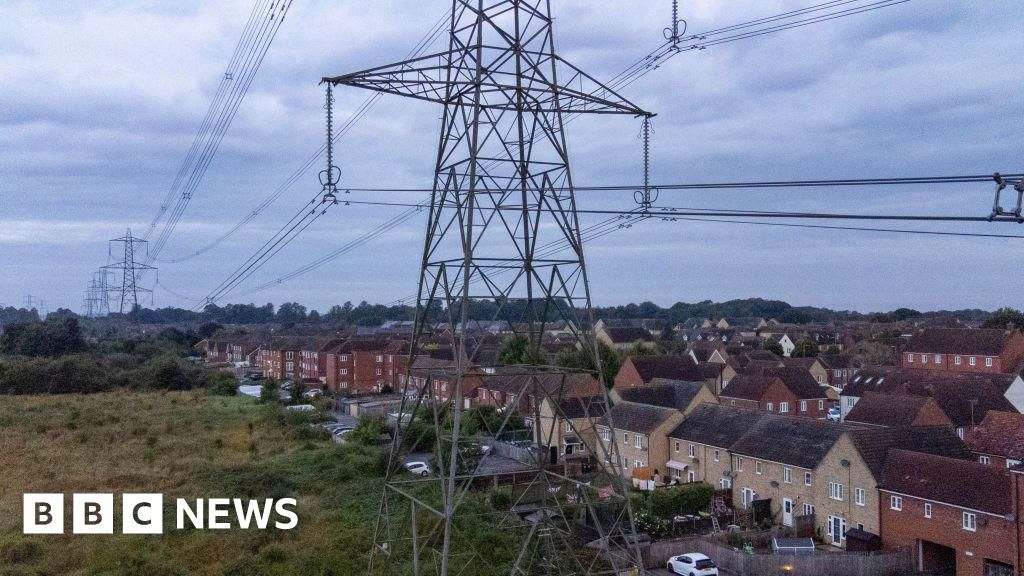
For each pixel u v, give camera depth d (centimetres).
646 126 2497
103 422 5603
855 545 3747
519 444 5259
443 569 1836
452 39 2206
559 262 2231
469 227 2028
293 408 6694
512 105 2206
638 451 5362
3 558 2755
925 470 3616
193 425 5619
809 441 4303
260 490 3781
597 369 2159
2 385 7488
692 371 7831
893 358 10494
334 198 2483
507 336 6256
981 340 8294
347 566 2781
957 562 3362
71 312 18850
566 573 2688
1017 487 3125
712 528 4169
